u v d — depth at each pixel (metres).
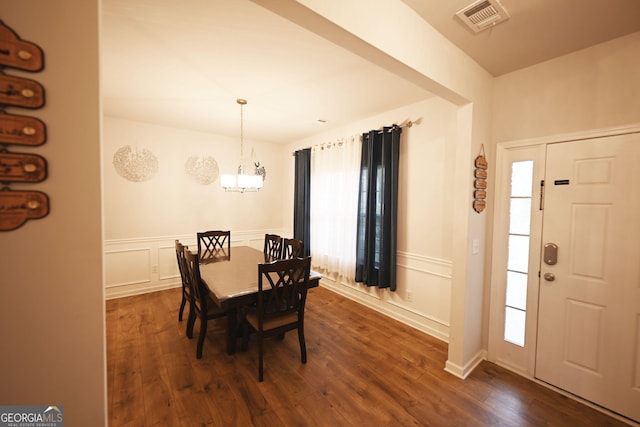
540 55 1.97
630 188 1.71
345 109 3.16
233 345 2.39
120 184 3.68
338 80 2.41
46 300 0.71
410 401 1.87
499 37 1.77
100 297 0.77
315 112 3.28
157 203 3.96
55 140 0.70
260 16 1.58
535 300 2.12
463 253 2.15
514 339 2.26
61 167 0.71
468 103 2.08
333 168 3.96
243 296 2.06
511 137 2.22
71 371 0.75
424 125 2.87
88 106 0.74
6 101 0.64
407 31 1.52
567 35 1.73
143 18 1.60
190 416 1.70
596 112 1.82
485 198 2.31
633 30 1.66
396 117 3.13
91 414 0.78
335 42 1.33
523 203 2.19
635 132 1.68
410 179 3.02
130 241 3.78
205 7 1.50
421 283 2.94
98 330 0.78
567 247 1.96
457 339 2.17
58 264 0.72
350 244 3.68
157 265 3.99
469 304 2.19
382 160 3.13
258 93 2.71
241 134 4.36
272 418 1.70
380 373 2.17
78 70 0.72
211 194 4.43
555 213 2.01
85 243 0.75
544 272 2.07
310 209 4.48
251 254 3.49
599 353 1.84
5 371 0.68
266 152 5.04
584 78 1.87
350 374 2.15
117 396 1.86
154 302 3.55
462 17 1.58
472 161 2.13
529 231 2.15
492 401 1.88
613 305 1.78
